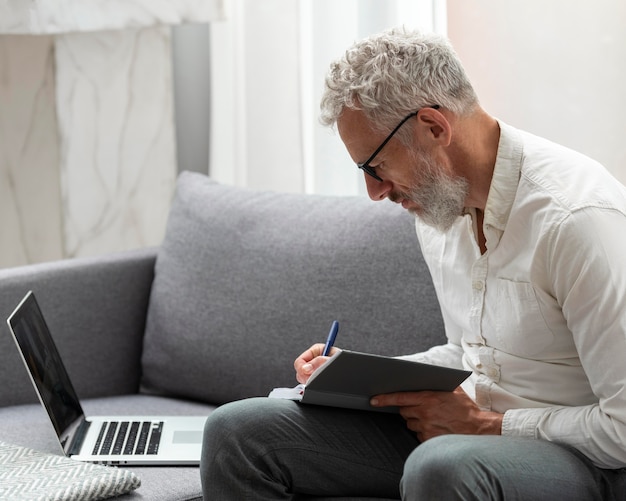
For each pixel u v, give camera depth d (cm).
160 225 296
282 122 275
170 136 293
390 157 164
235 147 287
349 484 174
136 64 288
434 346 204
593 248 152
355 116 164
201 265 236
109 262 247
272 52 273
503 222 165
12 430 211
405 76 161
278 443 169
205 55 306
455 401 167
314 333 217
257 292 225
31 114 288
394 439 176
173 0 274
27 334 198
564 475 151
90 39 284
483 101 233
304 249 222
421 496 148
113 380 246
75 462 179
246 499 167
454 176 166
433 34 168
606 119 219
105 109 287
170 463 188
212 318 230
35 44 285
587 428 155
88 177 288
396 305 209
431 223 168
